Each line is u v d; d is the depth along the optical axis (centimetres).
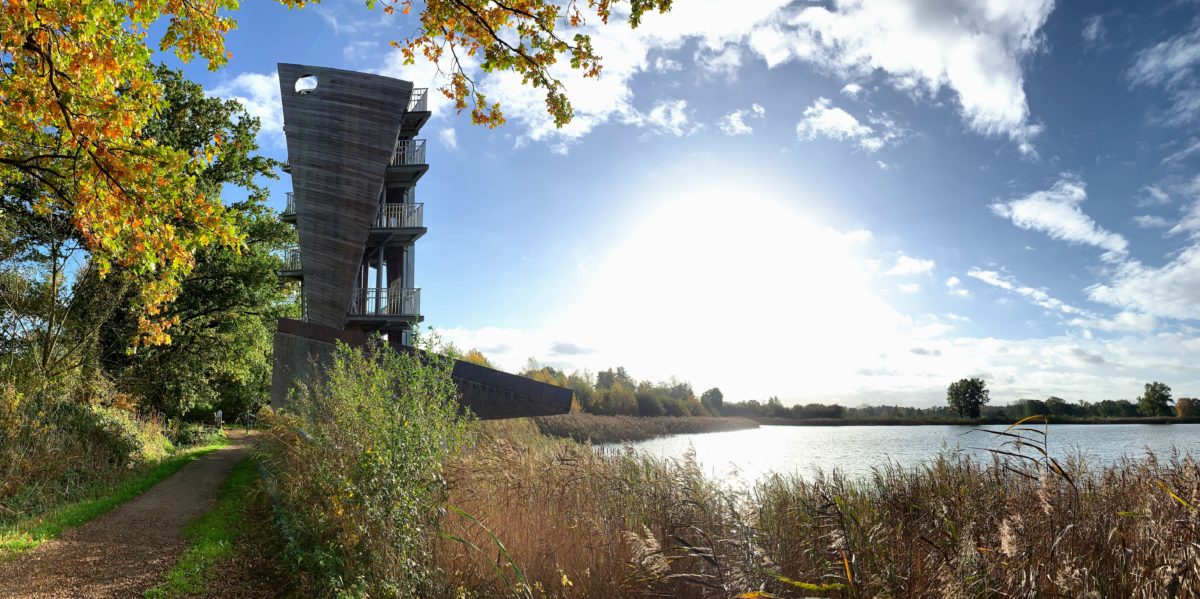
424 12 937
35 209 1132
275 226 3052
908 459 1494
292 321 1744
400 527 573
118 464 1485
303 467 835
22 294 1814
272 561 711
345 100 2156
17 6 751
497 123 1004
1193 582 358
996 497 557
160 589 671
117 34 923
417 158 2416
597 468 770
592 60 943
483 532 643
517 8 908
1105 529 432
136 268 1216
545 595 558
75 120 870
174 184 977
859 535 441
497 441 966
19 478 1130
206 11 1027
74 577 731
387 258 2578
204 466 1700
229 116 2889
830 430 5403
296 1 1003
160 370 2600
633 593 539
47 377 1645
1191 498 437
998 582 373
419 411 839
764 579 432
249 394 3684
